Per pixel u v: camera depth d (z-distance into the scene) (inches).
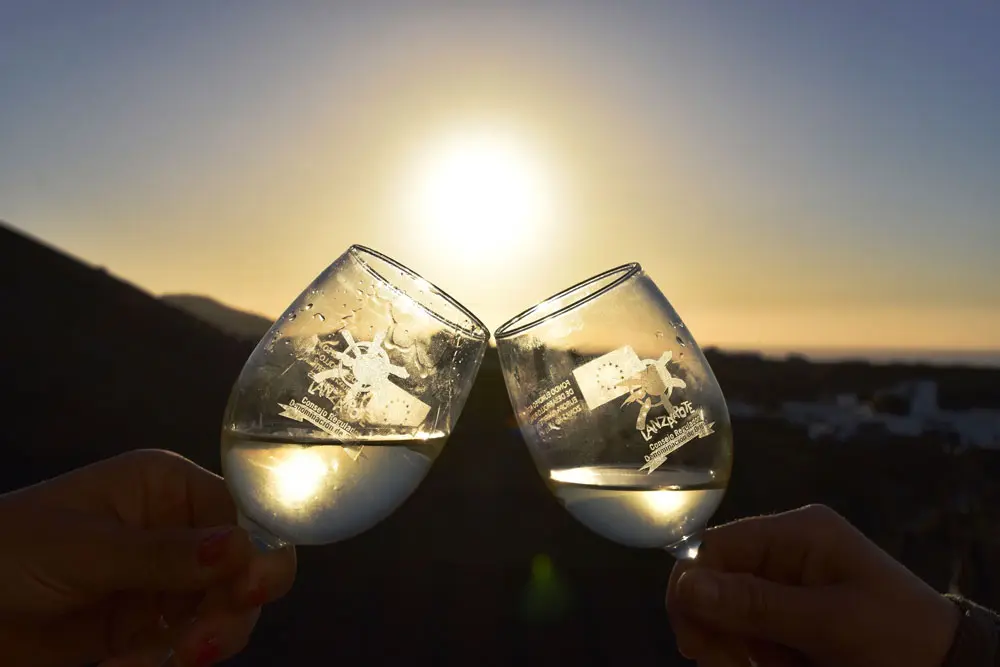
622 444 10.5
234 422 10.3
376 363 10.3
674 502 10.5
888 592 10.6
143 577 10.0
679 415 10.6
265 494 10.0
